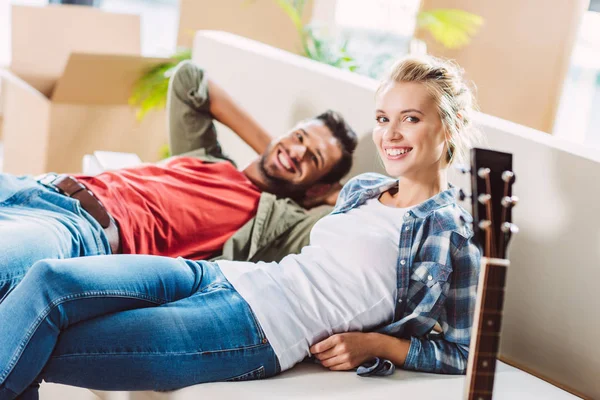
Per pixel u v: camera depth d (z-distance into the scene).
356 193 1.87
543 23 2.75
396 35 3.61
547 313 1.84
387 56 3.30
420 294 1.71
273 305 1.65
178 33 3.54
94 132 3.28
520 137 1.89
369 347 1.66
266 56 2.63
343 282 1.71
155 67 3.16
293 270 1.73
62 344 1.48
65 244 1.87
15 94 3.39
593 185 1.74
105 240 2.02
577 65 2.88
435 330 2.05
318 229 1.83
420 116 1.72
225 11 3.55
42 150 3.23
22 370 1.45
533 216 1.86
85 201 2.07
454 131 1.75
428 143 1.73
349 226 1.79
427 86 1.73
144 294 1.60
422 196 1.78
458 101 1.75
